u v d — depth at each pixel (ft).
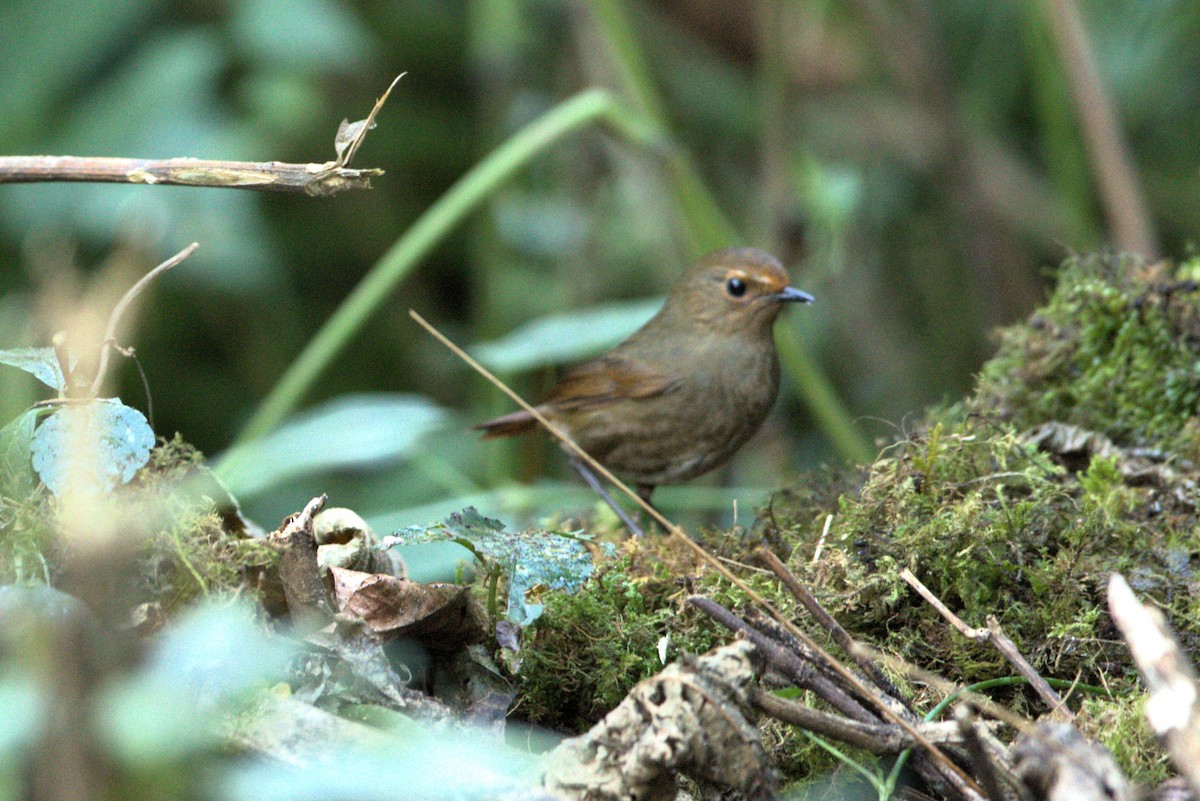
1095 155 38.42
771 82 38.73
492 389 38.99
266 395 44.65
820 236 37.70
